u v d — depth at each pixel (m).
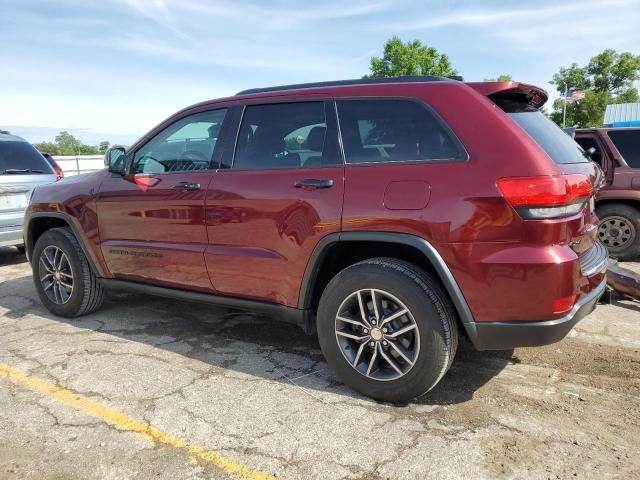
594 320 4.25
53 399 3.02
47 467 2.39
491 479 2.24
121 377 3.29
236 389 3.11
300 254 3.04
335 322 2.98
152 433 2.65
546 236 2.44
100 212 4.04
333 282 2.96
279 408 2.88
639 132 6.26
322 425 2.69
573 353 3.59
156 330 4.16
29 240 4.73
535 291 2.46
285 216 3.07
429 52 46.78
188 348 3.78
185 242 3.58
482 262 2.53
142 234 3.82
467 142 2.64
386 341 2.85
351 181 2.87
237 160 3.38
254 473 2.32
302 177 3.03
